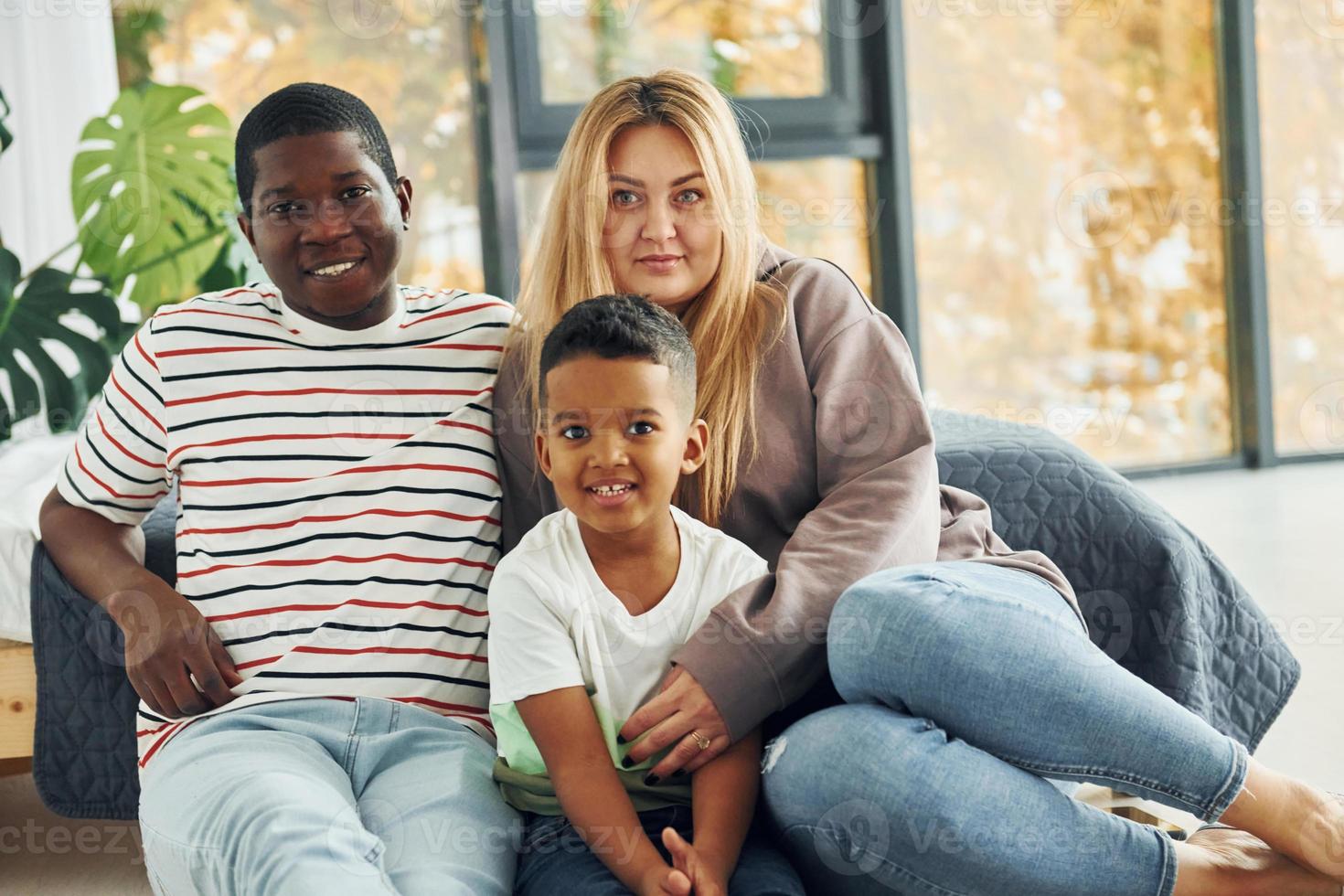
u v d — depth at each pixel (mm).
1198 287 3826
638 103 1275
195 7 3215
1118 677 1047
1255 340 3801
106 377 2332
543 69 3475
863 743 1012
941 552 1277
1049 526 1547
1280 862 1070
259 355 1260
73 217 2730
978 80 3684
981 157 3709
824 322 1309
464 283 3480
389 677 1181
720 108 1306
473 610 1237
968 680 1021
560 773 1039
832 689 1214
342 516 1221
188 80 3230
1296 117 3789
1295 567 2637
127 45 3184
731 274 1285
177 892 1048
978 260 3738
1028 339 3777
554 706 1055
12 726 1443
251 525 1218
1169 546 1518
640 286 1285
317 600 1197
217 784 1024
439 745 1146
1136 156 3766
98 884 1471
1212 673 1523
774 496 1263
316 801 1002
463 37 3406
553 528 1150
